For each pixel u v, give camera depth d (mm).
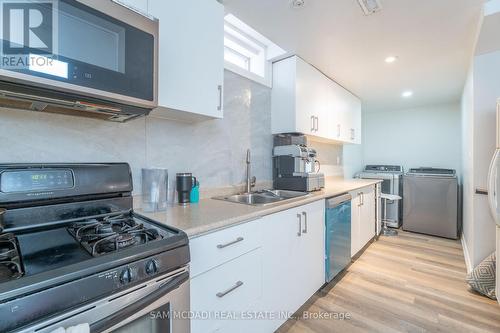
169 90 1193
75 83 804
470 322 1642
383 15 1633
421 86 3107
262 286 1366
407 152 4508
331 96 2818
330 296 1959
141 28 971
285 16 1649
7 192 890
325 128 2699
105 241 811
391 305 1837
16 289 523
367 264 2559
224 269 1131
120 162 1266
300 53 2193
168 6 1183
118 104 965
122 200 1200
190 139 1658
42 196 957
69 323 584
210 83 1393
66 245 812
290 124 2248
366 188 2973
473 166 2172
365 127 5000
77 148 1153
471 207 2283
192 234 968
